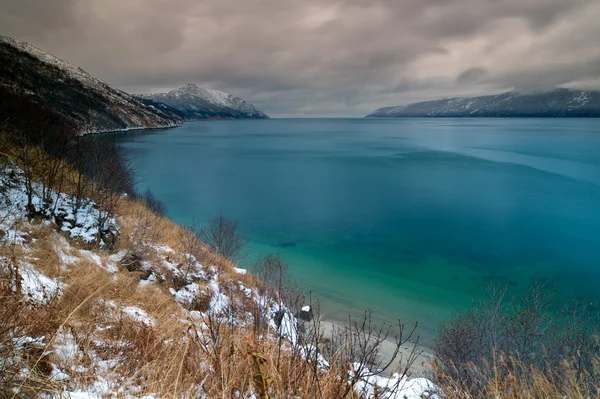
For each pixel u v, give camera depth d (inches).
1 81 3041.3
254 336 146.1
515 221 1253.7
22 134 555.5
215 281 467.5
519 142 4067.4
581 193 1625.2
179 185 1899.6
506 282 784.3
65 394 98.7
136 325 182.2
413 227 1194.0
